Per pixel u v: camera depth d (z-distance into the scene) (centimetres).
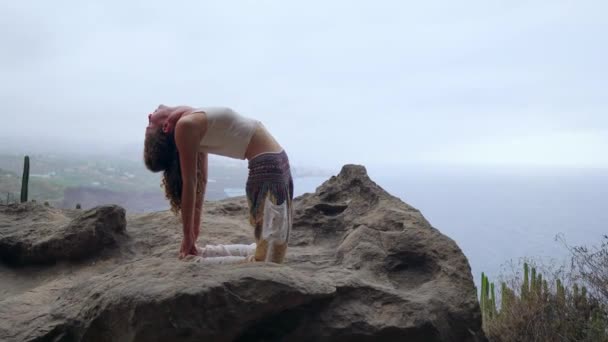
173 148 283
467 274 310
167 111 288
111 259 356
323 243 395
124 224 378
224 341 233
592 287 457
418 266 328
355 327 266
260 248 287
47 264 357
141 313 219
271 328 261
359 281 286
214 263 281
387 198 411
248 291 237
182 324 221
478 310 295
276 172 287
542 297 462
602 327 433
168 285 230
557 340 440
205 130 274
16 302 274
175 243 374
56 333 245
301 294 248
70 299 268
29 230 379
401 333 270
